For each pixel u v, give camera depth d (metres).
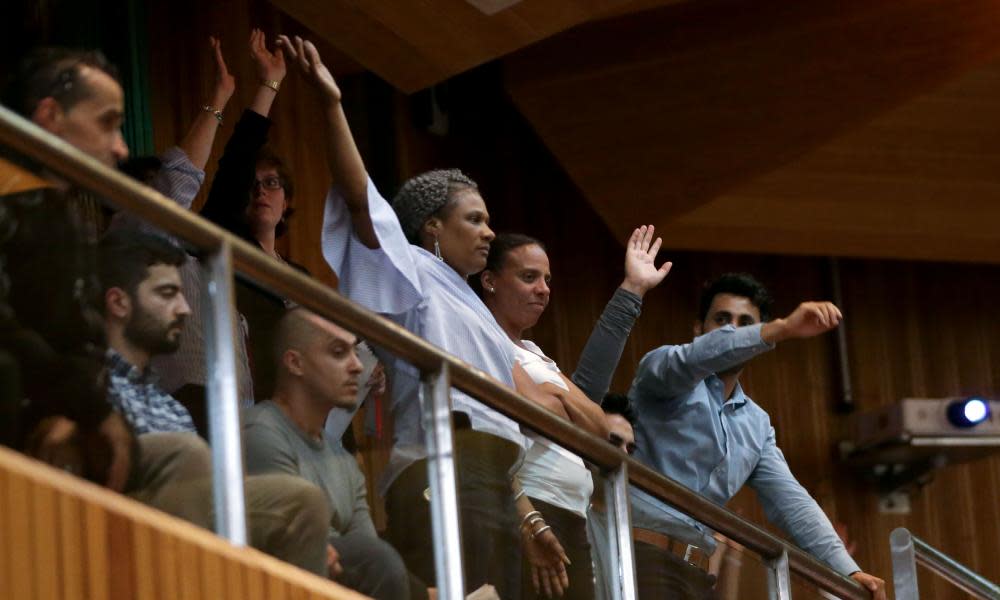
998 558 18.33
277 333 5.73
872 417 17.88
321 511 5.77
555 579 6.74
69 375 5.12
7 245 5.05
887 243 17.70
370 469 6.01
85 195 5.14
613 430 9.76
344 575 5.80
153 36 12.68
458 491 6.34
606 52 15.52
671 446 10.19
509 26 12.77
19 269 5.07
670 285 17.62
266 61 8.93
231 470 5.38
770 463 10.43
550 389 8.22
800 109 15.41
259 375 5.66
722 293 11.30
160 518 5.19
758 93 15.38
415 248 8.16
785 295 18.23
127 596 4.97
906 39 14.73
